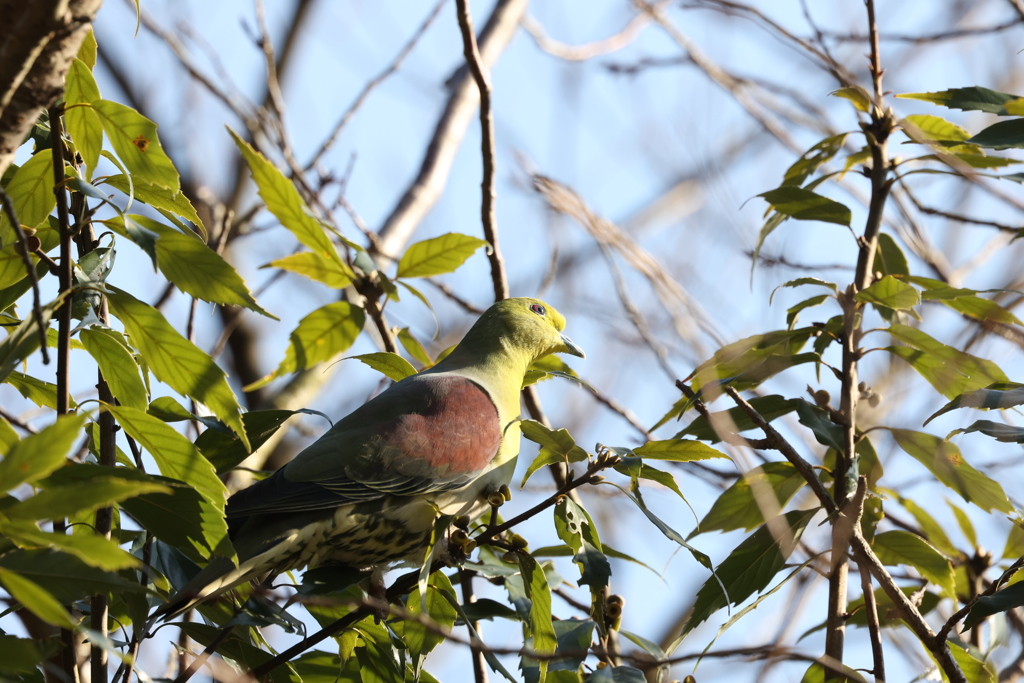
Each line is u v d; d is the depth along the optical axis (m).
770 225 8.59
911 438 7.46
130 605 6.03
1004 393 6.54
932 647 6.30
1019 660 8.45
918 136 7.64
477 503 8.38
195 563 6.81
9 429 5.02
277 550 7.13
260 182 6.68
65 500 4.14
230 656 6.80
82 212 6.50
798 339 7.95
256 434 6.91
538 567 6.72
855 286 7.83
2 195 4.54
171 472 5.76
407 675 7.47
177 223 6.39
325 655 7.49
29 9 4.35
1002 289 7.20
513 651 4.91
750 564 7.53
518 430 8.98
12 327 6.64
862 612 8.33
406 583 7.07
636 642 7.26
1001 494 7.21
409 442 7.90
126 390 6.07
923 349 7.61
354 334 8.93
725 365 7.77
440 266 8.62
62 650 6.17
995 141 7.10
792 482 7.93
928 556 8.02
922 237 10.71
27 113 4.68
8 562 4.64
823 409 7.53
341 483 7.52
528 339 9.59
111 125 5.59
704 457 6.45
